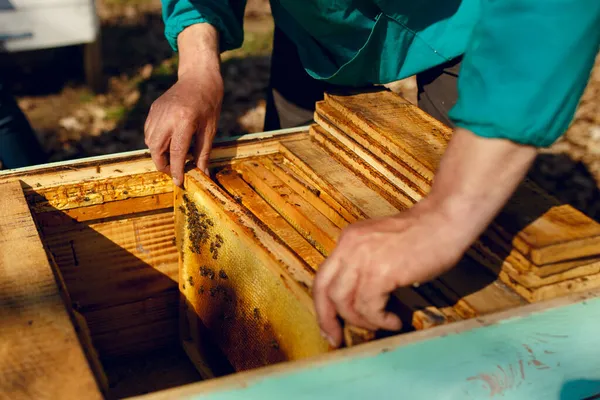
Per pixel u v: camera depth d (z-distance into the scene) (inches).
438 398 34.5
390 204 51.9
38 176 57.4
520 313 40.4
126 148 151.8
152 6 240.5
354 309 38.2
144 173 60.6
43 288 42.4
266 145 64.3
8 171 57.2
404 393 34.4
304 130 66.1
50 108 168.6
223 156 63.0
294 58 77.7
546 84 35.9
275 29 79.0
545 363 37.3
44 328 38.6
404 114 59.7
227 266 53.8
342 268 37.7
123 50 205.2
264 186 58.4
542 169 148.3
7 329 38.5
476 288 43.9
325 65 68.6
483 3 40.0
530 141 36.5
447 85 68.7
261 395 33.3
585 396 36.3
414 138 54.3
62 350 36.9
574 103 37.8
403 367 35.8
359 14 60.2
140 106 172.1
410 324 43.1
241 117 167.9
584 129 166.4
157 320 69.9
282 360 48.1
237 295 53.3
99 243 62.2
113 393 64.5
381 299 37.5
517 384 36.0
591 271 44.4
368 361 35.9
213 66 62.4
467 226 37.3
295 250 49.9
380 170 54.6
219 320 58.6
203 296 61.1
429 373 35.6
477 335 38.5
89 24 135.9
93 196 59.3
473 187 37.1
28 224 49.9
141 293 67.2
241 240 49.8
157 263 66.4
